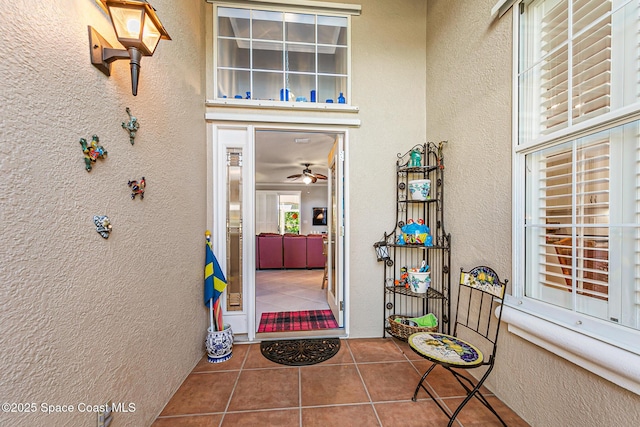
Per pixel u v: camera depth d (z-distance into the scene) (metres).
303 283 4.35
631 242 0.93
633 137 0.92
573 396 1.07
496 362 1.50
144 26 0.93
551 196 1.22
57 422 0.78
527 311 1.27
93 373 0.92
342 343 2.14
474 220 1.69
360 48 2.24
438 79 2.11
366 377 1.68
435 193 2.15
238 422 1.30
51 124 0.78
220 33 2.17
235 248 2.21
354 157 2.24
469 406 1.42
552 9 1.21
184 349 1.64
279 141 3.96
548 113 1.23
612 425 0.94
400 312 2.29
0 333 0.64
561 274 1.17
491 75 1.54
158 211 1.36
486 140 1.58
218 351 1.84
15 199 0.68
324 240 4.02
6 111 0.66
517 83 1.35
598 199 1.03
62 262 0.81
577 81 1.10
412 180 2.29
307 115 2.17
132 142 1.14
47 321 0.76
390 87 2.27
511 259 1.38
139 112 1.20
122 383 1.07
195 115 1.84
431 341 1.45
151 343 1.28
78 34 0.87
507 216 1.42
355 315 2.24
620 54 0.95
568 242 1.14
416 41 2.30
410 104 2.29
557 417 1.14
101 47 0.95
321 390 1.55
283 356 1.93
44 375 0.75
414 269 2.09
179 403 1.43
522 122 1.34
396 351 2.01
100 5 0.97
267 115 2.12
